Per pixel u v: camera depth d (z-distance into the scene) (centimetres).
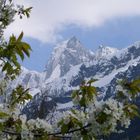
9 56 669
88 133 614
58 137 648
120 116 604
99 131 607
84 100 625
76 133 621
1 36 675
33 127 680
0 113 624
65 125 627
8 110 680
